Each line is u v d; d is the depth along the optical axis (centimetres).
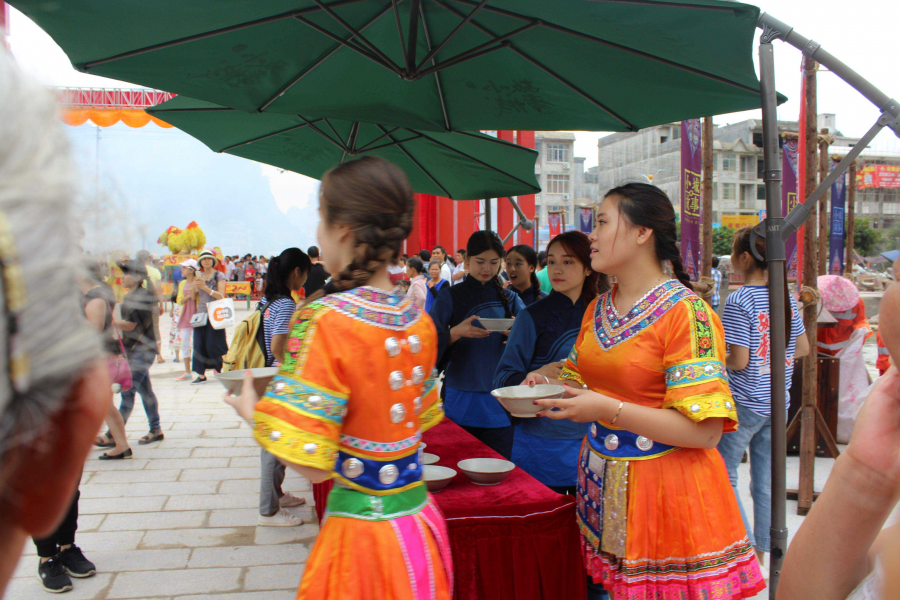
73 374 35
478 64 256
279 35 238
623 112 272
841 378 498
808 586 77
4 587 38
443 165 445
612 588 167
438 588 128
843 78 188
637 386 166
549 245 262
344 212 126
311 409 114
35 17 201
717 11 180
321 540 127
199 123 387
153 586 292
